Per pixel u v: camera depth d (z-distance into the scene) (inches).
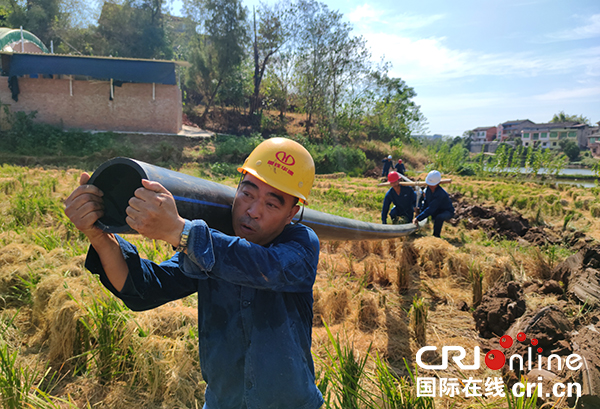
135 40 1257.4
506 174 1194.0
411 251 257.4
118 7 1254.3
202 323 59.6
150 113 1010.1
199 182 57.2
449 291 212.8
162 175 50.6
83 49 1272.1
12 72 897.5
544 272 240.2
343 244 287.4
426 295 209.6
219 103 1418.6
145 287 58.0
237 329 56.9
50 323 137.6
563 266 222.4
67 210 45.6
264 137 1282.0
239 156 980.6
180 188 52.0
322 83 1306.6
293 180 56.0
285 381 56.4
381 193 590.2
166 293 61.4
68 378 126.0
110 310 133.3
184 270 45.4
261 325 56.6
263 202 55.7
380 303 192.4
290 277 50.3
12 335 144.5
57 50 1282.0
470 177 1026.7
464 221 390.6
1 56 924.0
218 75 1242.0
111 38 1258.6
